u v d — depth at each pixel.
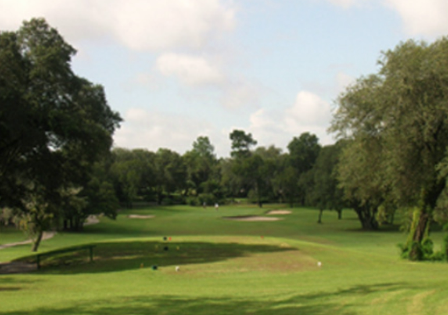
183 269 21.69
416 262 26.23
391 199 30.88
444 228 27.75
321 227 70.94
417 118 24.03
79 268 23.97
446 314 9.95
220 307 12.06
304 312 10.98
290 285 16.62
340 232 62.78
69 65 28.25
